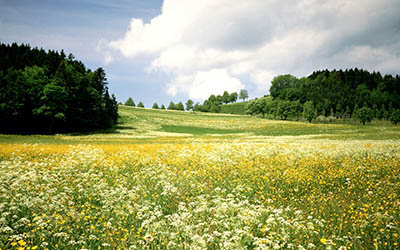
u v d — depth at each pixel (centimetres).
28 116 5597
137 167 1534
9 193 863
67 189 992
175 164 1614
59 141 3331
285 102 12294
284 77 16375
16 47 9344
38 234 624
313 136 4491
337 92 17412
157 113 11950
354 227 710
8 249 558
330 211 869
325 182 1170
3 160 1644
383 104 15675
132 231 710
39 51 9231
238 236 629
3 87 5519
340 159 1680
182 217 736
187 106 18700
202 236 637
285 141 3391
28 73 5725
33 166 1391
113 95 7744
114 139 4041
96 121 6353
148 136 4997
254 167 1470
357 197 1001
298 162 1623
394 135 4262
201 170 1414
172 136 5112
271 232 665
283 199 974
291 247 620
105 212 814
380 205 880
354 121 13012
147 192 1043
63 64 6738
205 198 970
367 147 2173
